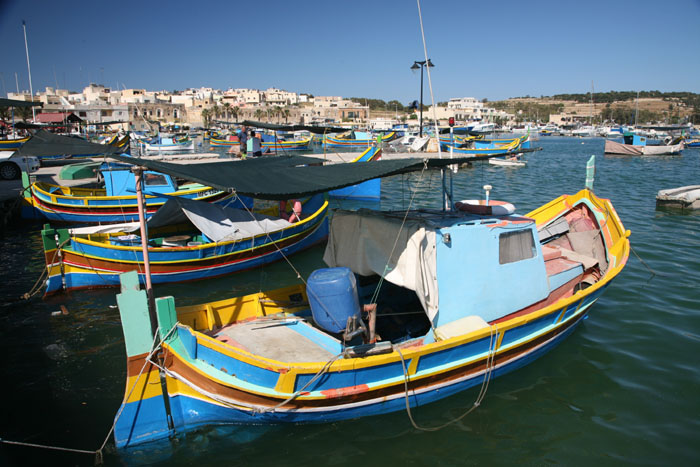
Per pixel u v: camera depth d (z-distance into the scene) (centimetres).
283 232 1405
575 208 1192
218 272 1300
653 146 5119
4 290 1171
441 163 736
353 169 833
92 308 1070
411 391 670
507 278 772
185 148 4353
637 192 2569
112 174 1900
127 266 1191
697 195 2022
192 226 1475
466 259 716
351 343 691
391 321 825
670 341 873
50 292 1134
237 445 619
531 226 799
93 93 12988
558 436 633
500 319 779
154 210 1867
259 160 1457
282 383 598
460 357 689
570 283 937
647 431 637
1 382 756
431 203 2370
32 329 955
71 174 2553
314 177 818
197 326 786
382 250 727
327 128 2475
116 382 762
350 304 656
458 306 719
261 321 821
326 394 615
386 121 9969
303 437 633
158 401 618
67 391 734
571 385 747
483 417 675
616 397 713
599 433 637
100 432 638
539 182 3052
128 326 588
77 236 1228
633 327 930
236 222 1330
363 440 628
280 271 1372
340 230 789
